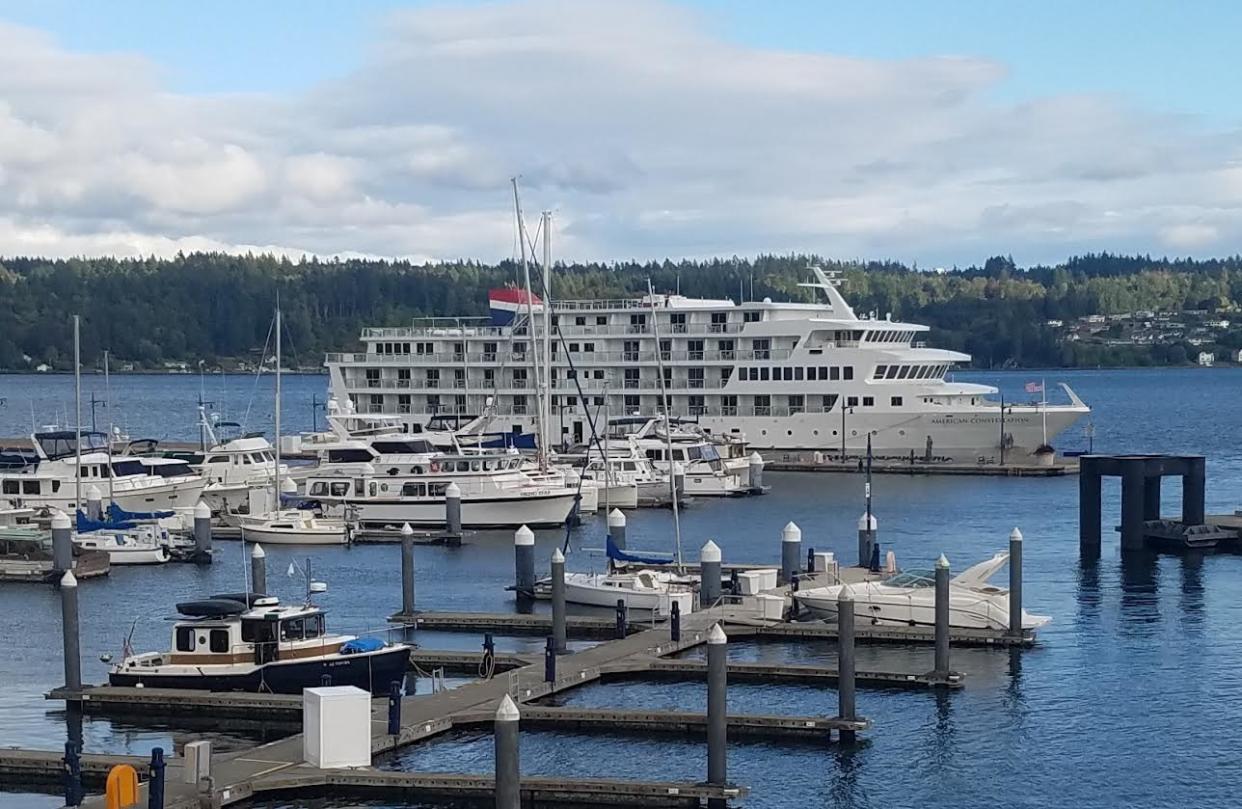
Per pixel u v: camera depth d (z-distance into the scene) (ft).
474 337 551.18
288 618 197.16
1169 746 177.17
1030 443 496.64
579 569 309.42
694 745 175.94
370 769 160.35
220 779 155.94
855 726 176.65
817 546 337.31
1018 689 200.13
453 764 167.32
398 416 517.55
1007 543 336.49
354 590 284.61
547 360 428.56
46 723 189.67
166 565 318.86
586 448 456.86
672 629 221.46
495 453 396.98
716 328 517.96
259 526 348.79
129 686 196.85
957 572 293.43
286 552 337.31
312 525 349.20
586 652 214.07
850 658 176.65
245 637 195.72
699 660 210.18
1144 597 264.31
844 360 500.33
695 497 436.35
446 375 559.79
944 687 199.82
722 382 517.14
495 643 232.32
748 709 189.88
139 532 320.91
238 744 179.63
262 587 247.29
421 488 369.50
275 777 156.35
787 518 389.60
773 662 215.10
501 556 327.88
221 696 190.80
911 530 363.56
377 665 195.83
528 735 178.91
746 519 388.98
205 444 527.81
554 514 373.20
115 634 245.86
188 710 191.31
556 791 156.76
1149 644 226.17
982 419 494.59
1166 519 336.29
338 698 161.17
